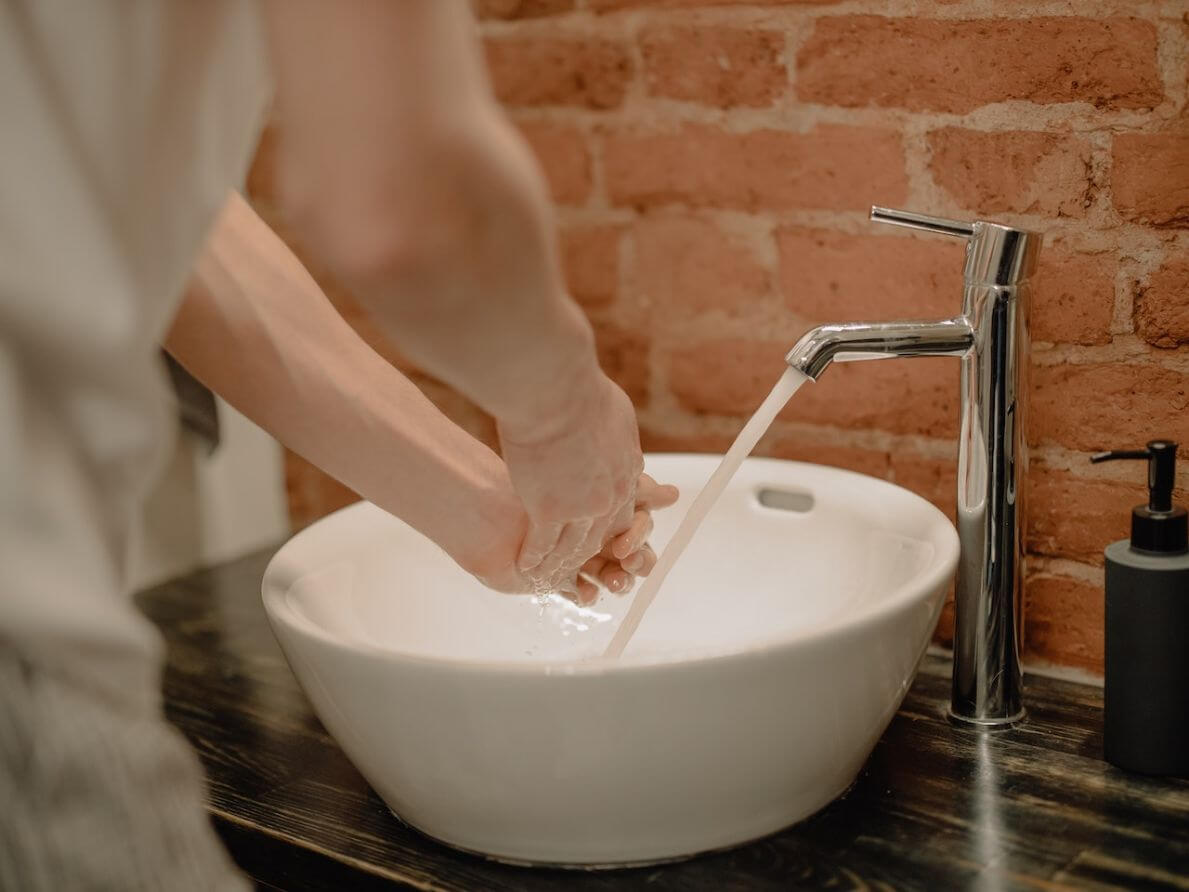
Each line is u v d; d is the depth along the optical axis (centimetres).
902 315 109
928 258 106
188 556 139
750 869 79
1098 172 97
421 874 80
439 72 49
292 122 50
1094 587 104
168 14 53
